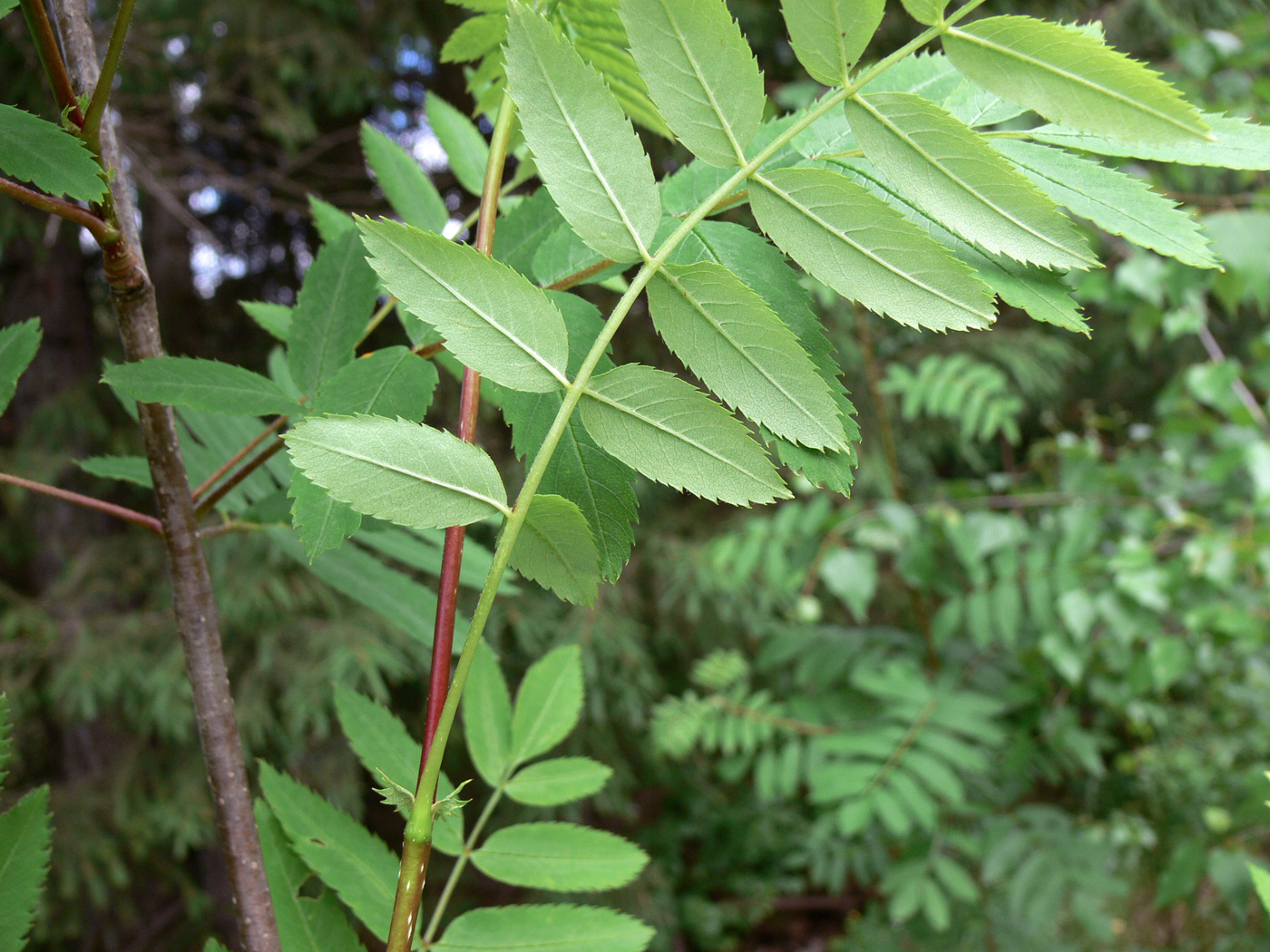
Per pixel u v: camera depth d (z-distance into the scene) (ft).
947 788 3.26
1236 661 4.88
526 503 0.72
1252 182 3.45
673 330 0.73
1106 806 4.95
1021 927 4.44
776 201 0.73
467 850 1.06
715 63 0.71
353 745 1.03
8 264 6.64
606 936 0.99
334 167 7.59
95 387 6.64
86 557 6.40
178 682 5.72
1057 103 0.68
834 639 4.41
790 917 8.84
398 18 6.75
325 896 0.97
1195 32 6.05
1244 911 3.31
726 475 0.74
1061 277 0.76
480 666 1.19
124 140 6.20
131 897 6.96
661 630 7.33
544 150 0.71
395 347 0.88
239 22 6.35
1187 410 4.09
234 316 7.91
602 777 1.15
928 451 8.14
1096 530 3.83
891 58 0.71
